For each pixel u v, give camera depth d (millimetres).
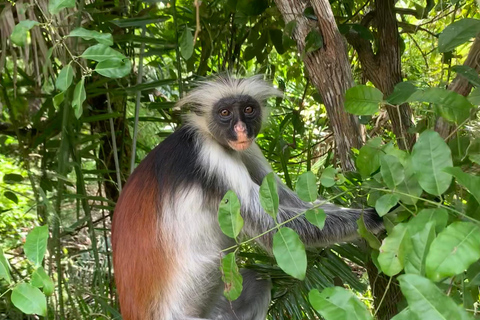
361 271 6801
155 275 3855
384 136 6383
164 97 6309
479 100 2783
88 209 5113
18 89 5371
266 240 4016
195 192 3910
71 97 4785
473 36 3299
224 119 4105
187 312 3984
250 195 4066
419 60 6949
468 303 2277
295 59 7059
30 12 4258
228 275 2686
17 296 2619
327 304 2094
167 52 5609
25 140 5449
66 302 5348
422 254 2053
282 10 4168
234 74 5109
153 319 3883
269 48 5887
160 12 5543
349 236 3898
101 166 6082
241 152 4508
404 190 2561
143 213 3877
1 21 4340
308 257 4453
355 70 6172
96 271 5398
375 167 2869
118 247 3951
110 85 5602
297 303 4398
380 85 4902
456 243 1919
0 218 6996
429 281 1833
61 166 4617
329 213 3996
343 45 4008
